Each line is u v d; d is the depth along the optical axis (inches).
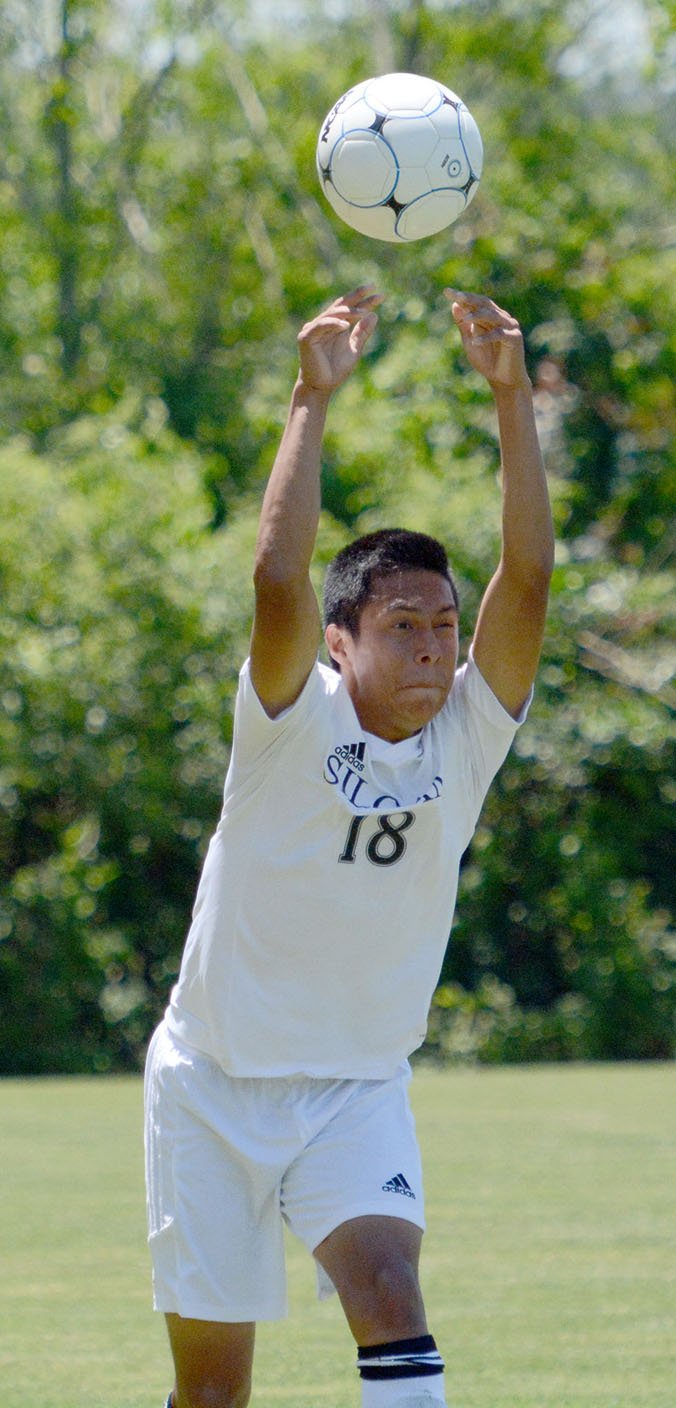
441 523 2839.6
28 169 3885.3
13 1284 1013.8
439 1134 1646.2
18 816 2709.2
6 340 3683.6
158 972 2746.1
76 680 2672.2
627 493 3171.8
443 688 554.3
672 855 2915.8
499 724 580.1
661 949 2837.1
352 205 625.3
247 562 2812.5
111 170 3858.3
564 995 2869.1
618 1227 1176.8
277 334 3769.7
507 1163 1459.2
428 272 3331.7
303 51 4040.4
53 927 2640.3
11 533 2699.3
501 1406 736.3
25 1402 753.0
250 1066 557.9
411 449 3053.6
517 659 580.1
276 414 3260.3
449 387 3139.8
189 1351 571.8
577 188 3444.9
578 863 2827.3
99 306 3858.3
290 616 531.5
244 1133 555.2
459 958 2859.3
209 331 3914.9
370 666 553.9
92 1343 873.5
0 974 2615.7
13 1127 1732.3
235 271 3895.2
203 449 3585.1
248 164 3826.3
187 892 2778.1
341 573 567.5
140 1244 1133.7
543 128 3767.2
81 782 2677.2
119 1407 743.7
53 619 2704.2
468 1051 2758.4
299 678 536.4
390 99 624.1
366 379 3193.9
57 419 3587.6
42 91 3769.7
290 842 544.7
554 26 3806.6
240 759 547.2
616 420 3208.7
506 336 576.7
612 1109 1856.5
